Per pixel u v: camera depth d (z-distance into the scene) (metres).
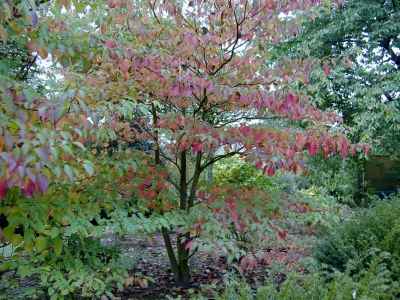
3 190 1.29
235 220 2.74
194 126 2.81
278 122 4.34
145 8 3.26
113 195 2.85
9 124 1.45
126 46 2.71
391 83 6.93
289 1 2.65
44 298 3.19
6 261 2.33
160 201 3.18
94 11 3.28
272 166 2.63
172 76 2.57
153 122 3.58
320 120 3.07
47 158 1.32
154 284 4.05
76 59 2.20
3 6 1.43
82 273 2.51
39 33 1.99
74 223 2.19
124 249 5.68
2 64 1.83
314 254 3.31
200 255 5.23
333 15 7.44
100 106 2.07
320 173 7.84
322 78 6.53
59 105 1.68
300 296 1.89
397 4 7.55
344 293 1.80
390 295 1.89
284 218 2.94
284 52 7.79
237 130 2.87
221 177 7.13
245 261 2.41
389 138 7.17
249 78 2.82
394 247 2.80
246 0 2.66
